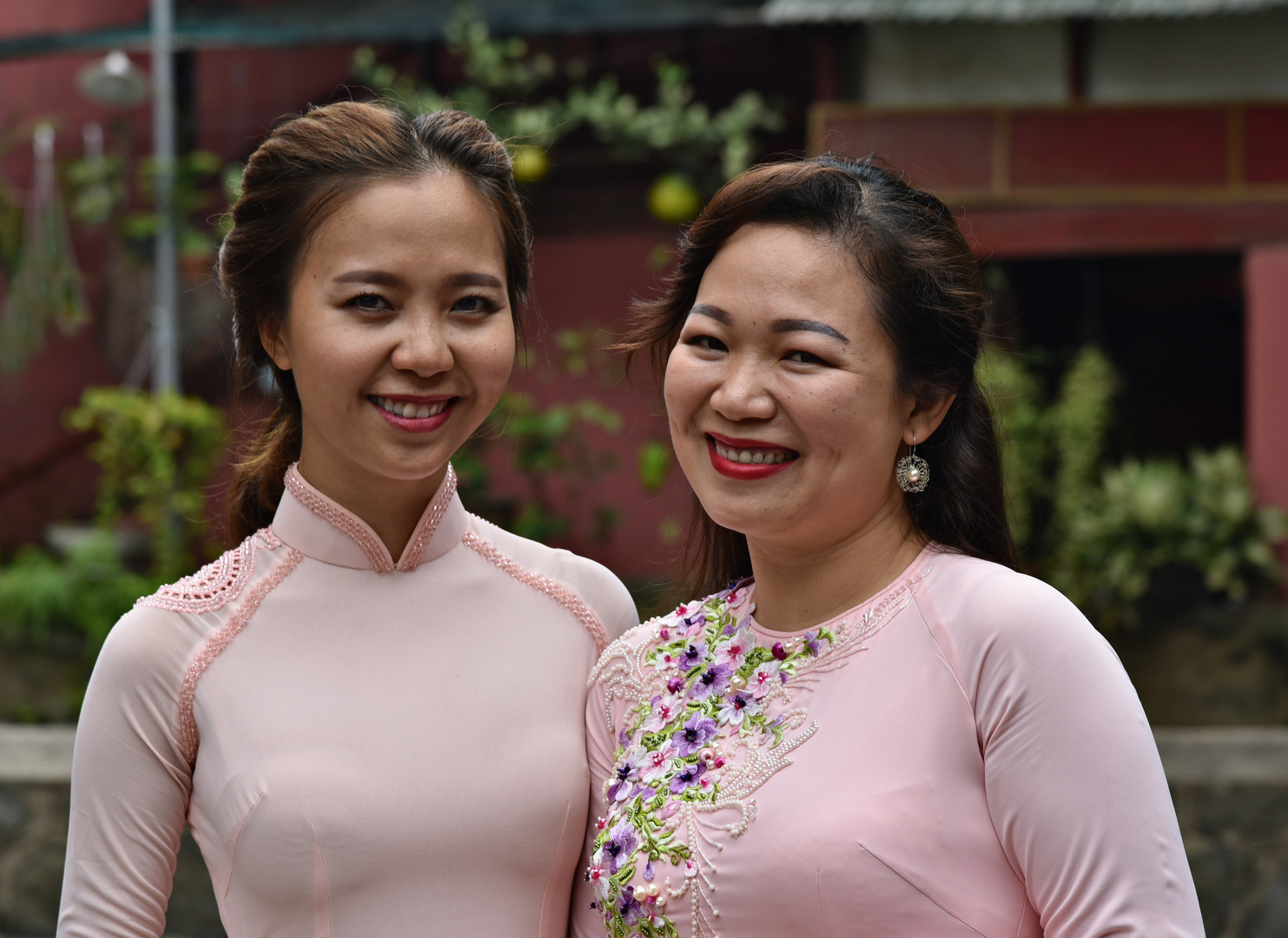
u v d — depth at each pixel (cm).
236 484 204
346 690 179
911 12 558
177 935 363
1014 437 586
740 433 165
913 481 174
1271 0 528
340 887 172
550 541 588
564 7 612
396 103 185
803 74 691
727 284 166
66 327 637
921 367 167
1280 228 576
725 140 625
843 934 151
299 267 173
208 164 625
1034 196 589
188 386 669
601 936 184
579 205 689
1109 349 782
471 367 174
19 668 517
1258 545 554
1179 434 795
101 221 652
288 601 183
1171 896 146
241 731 175
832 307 162
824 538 171
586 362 666
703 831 162
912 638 162
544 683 189
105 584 525
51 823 369
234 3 638
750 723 167
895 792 153
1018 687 152
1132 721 150
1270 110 577
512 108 635
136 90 621
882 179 169
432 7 623
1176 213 582
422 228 169
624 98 621
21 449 694
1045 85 593
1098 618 557
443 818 176
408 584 188
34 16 706
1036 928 154
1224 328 788
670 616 192
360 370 170
